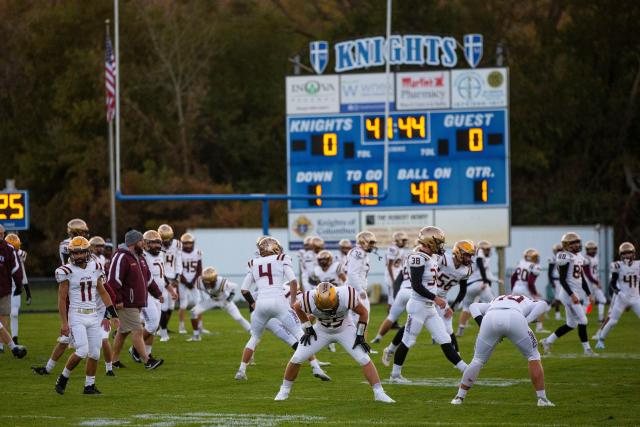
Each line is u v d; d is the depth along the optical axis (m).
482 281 42.53
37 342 41.59
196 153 112.06
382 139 62.62
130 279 31.62
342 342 25.03
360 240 40.88
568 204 101.25
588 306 36.25
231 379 29.95
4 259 34.75
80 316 26.56
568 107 103.44
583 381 28.83
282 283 29.77
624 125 102.88
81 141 104.38
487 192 62.03
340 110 63.00
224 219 99.31
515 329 23.80
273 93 115.75
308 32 124.94
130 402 25.39
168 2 115.62
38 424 22.12
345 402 25.03
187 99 111.00
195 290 45.69
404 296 36.72
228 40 116.56
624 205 99.25
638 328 48.38
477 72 62.00
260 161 114.56
